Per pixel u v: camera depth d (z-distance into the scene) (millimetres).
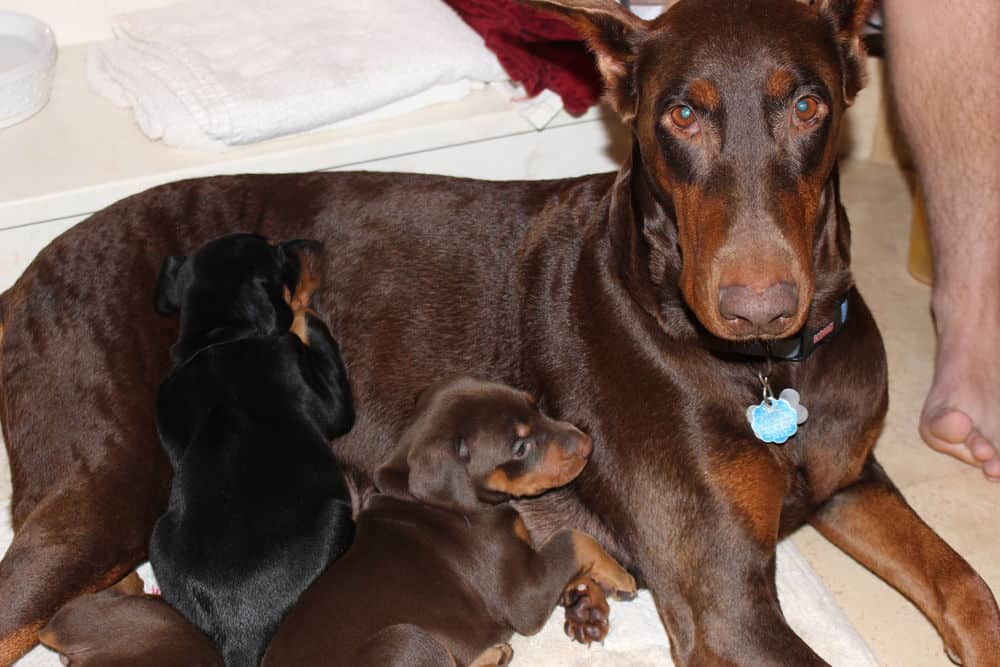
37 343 1490
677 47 1276
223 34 1865
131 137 1794
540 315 1459
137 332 1490
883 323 1814
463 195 1513
